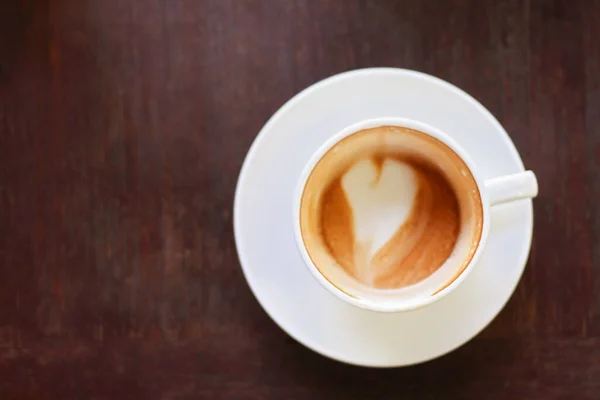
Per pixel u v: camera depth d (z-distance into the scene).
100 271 0.74
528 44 0.74
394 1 0.74
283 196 0.69
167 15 0.74
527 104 0.74
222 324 0.74
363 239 0.70
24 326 0.74
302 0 0.74
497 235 0.69
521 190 0.67
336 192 0.70
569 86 0.74
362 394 0.74
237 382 0.74
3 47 0.74
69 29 0.74
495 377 0.74
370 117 0.69
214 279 0.74
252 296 0.74
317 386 0.74
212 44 0.74
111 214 0.74
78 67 0.74
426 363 0.74
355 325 0.69
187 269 0.74
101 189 0.74
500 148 0.69
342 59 0.74
